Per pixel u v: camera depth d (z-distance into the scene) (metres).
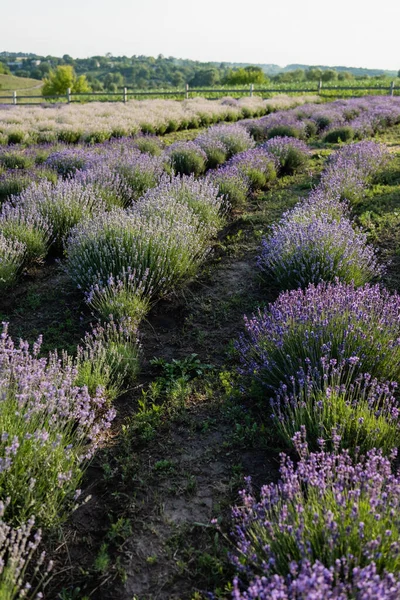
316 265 5.73
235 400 4.29
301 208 7.73
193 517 3.26
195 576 2.89
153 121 19.33
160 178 9.88
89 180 9.53
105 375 4.39
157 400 4.43
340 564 2.33
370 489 2.66
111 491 3.48
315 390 3.85
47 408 3.54
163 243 6.16
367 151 11.40
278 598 2.09
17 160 12.55
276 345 4.19
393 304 4.58
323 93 34.53
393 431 3.41
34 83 138.00
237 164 10.96
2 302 6.24
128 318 5.09
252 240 7.93
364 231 7.68
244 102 28.22
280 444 3.75
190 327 5.60
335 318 4.36
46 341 5.40
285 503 2.88
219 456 3.74
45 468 3.18
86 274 6.03
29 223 7.41
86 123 19.67
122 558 3.02
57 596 2.80
